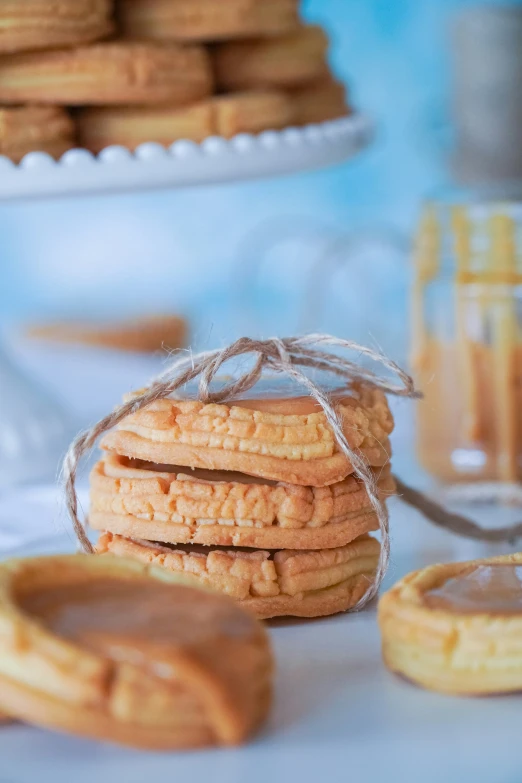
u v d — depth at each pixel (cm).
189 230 121
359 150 71
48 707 47
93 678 47
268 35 72
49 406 74
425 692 51
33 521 62
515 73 86
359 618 55
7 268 119
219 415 54
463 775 47
